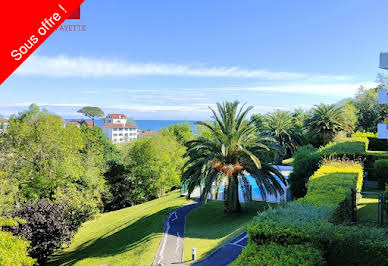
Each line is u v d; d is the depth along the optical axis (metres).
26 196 28.44
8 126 30.31
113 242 20.42
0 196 23.61
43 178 28.52
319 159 17.89
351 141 25.58
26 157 29.14
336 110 38.84
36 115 32.12
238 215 18.72
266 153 32.66
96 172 35.31
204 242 14.52
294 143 44.59
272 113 45.16
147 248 15.34
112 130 137.38
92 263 16.58
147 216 23.39
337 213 8.05
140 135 157.88
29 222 20.08
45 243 20.17
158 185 38.31
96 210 32.81
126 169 41.94
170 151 41.03
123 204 41.78
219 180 18.56
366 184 18.67
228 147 18.73
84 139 37.53
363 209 11.30
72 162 31.30
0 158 28.78
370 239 6.18
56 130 30.81
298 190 17.69
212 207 21.84
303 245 6.30
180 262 12.08
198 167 19.17
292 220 7.12
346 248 6.20
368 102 41.75
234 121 18.88
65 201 26.12
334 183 10.56
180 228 18.00
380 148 29.73
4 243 14.44
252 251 6.34
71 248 23.91
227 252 12.09
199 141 19.86
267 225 6.85
